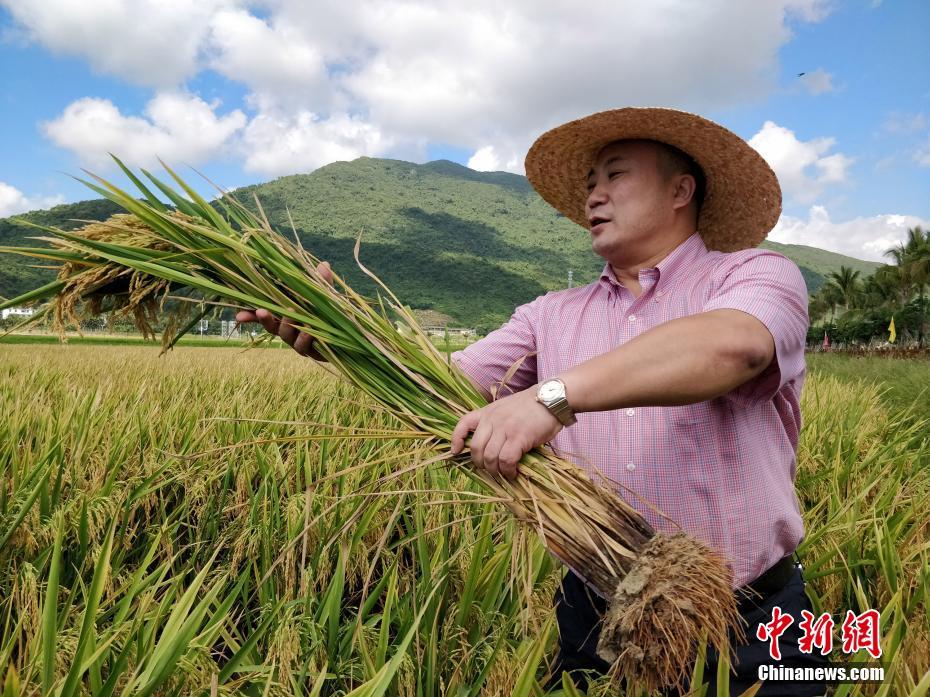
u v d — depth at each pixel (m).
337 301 1.95
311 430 4.72
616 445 1.91
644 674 1.56
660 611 1.50
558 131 2.31
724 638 1.54
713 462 1.81
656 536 1.63
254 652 2.30
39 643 1.76
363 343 1.93
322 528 3.00
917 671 1.91
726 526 1.80
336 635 2.30
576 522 1.67
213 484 3.71
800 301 1.66
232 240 1.91
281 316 1.98
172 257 1.92
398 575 2.92
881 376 14.58
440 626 2.50
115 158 1.95
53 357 14.70
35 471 3.17
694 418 1.82
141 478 3.29
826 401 6.93
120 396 6.38
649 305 2.00
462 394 1.93
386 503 3.22
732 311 1.54
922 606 2.45
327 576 2.86
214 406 5.93
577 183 2.62
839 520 3.24
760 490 1.81
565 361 2.12
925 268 47.03
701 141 2.03
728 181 2.20
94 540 2.84
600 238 2.09
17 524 2.65
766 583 1.86
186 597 1.77
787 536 1.87
